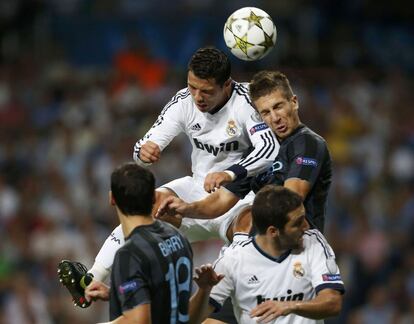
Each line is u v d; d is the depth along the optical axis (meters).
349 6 70.31
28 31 70.69
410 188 56.16
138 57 65.88
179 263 21.47
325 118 61.75
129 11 69.25
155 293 20.80
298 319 23.41
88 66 67.62
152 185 21.45
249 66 62.41
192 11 67.25
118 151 58.34
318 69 65.19
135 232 21.16
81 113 63.69
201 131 24.89
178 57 66.06
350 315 48.31
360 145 60.34
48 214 54.84
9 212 56.06
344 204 53.69
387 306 47.50
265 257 23.28
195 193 25.47
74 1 70.94
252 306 23.47
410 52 68.75
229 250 23.77
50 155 60.47
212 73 23.36
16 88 67.25
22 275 50.31
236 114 24.53
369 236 50.91
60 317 48.53
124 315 20.36
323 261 23.17
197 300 22.39
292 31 66.81
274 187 22.69
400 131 61.91
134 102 63.53
